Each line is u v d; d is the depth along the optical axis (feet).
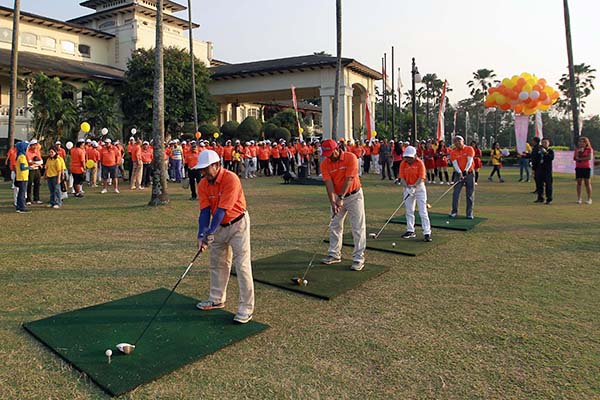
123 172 65.26
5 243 25.53
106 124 88.33
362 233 20.10
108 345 12.64
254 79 111.65
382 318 14.64
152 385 10.69
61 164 39.22
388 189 54.24
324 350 12.44
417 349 12.46
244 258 14.29
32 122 79.05
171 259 22.18
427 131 165.17
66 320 14.43
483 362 11.70
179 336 13.20
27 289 17.65
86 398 10.19
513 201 42.27
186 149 64.44
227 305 15.83
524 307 15.46
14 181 38.22
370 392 10.37
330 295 16.53
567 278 18.57
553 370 11.24
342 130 102.63
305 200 44.16
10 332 13.73
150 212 36.55
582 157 39.73
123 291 17.43
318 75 104.27
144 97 98.22
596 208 37.22
